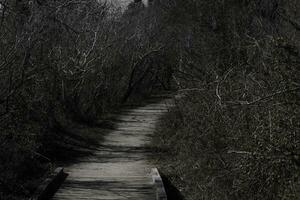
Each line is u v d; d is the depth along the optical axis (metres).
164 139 20.59
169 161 16.81
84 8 23.98
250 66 12.16
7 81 13.20
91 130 23.97
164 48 40.59
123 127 26.50
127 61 38.25
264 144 8.96
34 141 15.19
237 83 11.67
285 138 8.66
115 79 34.19
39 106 17.91
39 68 16.48
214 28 18.69
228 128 11.38
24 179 12.92
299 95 8.56
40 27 14.02
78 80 25.19
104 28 27.98
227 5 17.86
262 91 9.94
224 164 11.60
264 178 9.51
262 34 12.25
